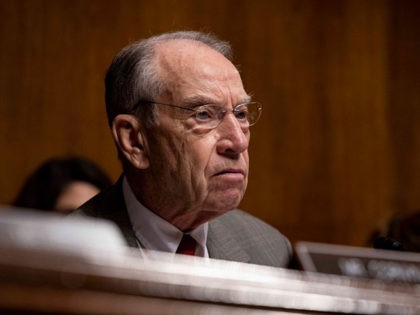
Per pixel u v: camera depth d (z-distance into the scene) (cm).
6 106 551
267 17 630
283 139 626
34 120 556
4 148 548
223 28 616
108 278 133
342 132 644
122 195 277
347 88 648
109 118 280
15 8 557
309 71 639
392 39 664
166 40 272
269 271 165
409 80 664
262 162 617
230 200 259
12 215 128
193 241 273
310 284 159
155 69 264
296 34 638
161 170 261
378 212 646
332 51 647
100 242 136
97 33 577
